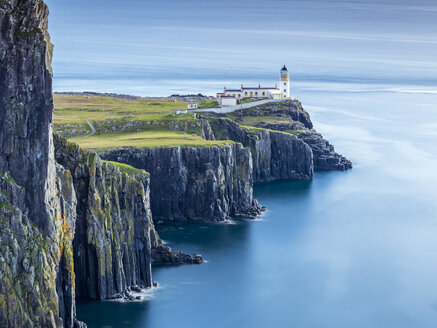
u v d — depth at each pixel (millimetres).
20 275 139125
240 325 175625
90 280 179625
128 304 180750
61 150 177250
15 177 146500
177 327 172125
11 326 134500
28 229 143500
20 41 146250
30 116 146750
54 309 143875
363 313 185875
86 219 176500
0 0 145625
